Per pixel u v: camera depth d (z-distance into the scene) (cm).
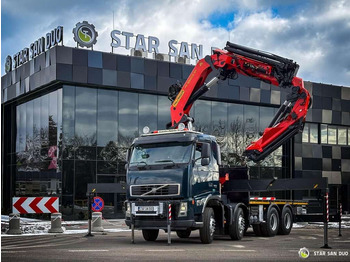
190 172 1502
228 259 1145
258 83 3850
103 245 1497
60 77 3142
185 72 3572
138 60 3406
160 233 2117
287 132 1922
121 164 3362
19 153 3744
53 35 3284
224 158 3741
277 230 1930
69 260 1116
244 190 1777
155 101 3538
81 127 3253
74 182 3200
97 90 3328
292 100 1920
